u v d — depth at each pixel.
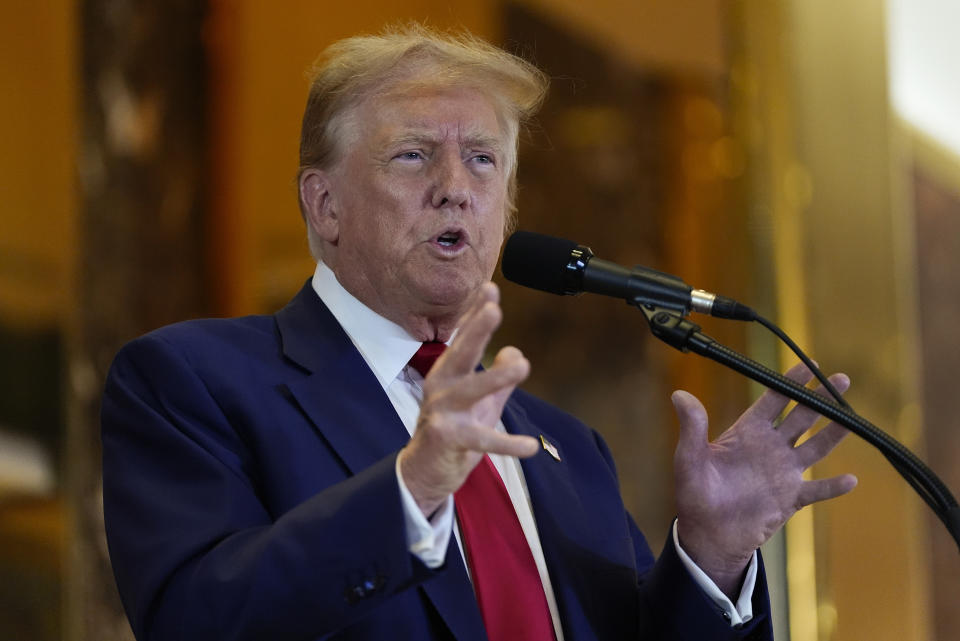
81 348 15.04
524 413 8.30
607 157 20.05
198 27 16.62
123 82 15.78
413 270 7.39
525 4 20.02
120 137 15.68
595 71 20.23
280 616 5.56
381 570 5.51
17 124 14.95
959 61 19.98
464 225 7.43
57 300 14.95
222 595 5.66
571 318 19.97
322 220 7.94
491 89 7.81
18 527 14.35
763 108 19.20
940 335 19.39
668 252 19.70
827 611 16.92
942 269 19.50
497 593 6.79
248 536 5.97
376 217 7.48
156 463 6.64
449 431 5.26
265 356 7.27
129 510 6.49
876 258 19.12
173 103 16.22
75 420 14.81
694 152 19.64
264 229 17.23
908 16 19.95
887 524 17.94
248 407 6.83
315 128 7.93
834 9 19.47
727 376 19.14
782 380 6.32
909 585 17.88
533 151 20.14
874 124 19.42
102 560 14.74
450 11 19.45
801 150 19.06
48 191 15.12
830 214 19.05
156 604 6.01
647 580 7.45
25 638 14.18
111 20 15.73
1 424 14.38
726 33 19.45
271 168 17.42
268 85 17.48
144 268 15.74
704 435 7.06
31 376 14.66
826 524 17.25
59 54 15.40
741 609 7.14
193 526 6.25
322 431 6.83
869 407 18.64
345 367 7.26
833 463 18.00
